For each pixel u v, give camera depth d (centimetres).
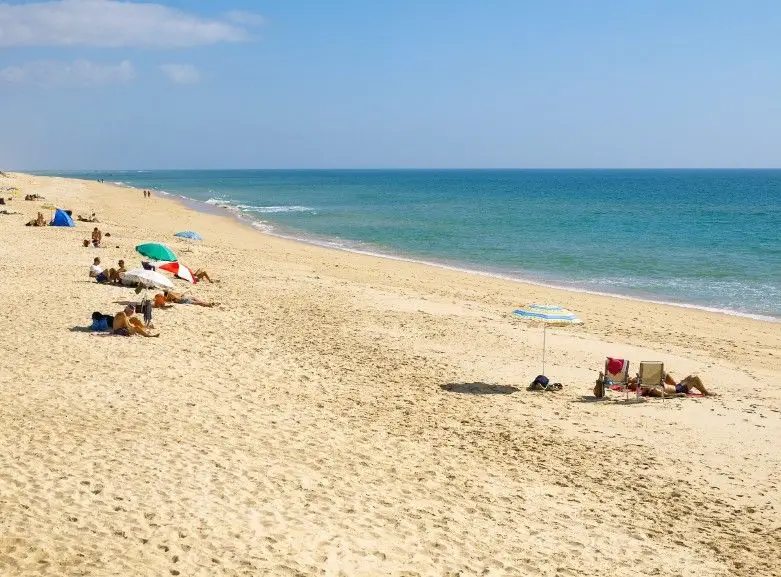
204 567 842
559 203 11194
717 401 1706
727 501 1191
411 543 961
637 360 2086
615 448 1399
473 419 1520
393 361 1912
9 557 817
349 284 3103
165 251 2475
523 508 1114
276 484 1105
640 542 1031
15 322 1941
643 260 4544
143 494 1021
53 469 1076
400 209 9319
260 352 1884
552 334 2372
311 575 848
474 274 3866
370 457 1262
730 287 3622
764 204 11044
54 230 4041
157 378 1580
